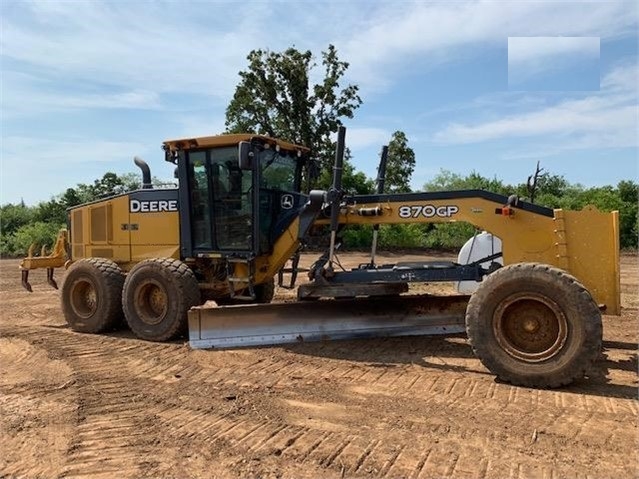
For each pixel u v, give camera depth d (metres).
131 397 4.78
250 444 3.73
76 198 34.47
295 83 30.64
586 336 4.63
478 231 7.62
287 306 6.49
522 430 3.86
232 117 31.78
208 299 7.80
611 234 5.17
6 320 8.90
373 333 6.53
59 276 16.42
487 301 4.95
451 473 3.25
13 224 34.16
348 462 3.42
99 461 3.54
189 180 7.45
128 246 8.01
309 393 4.79
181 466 3.44
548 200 25.98
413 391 4.79
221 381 5.20
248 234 7.07
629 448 3.55
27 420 4.27
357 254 24.20
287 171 7.79
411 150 37.50
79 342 7.05
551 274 4.76
